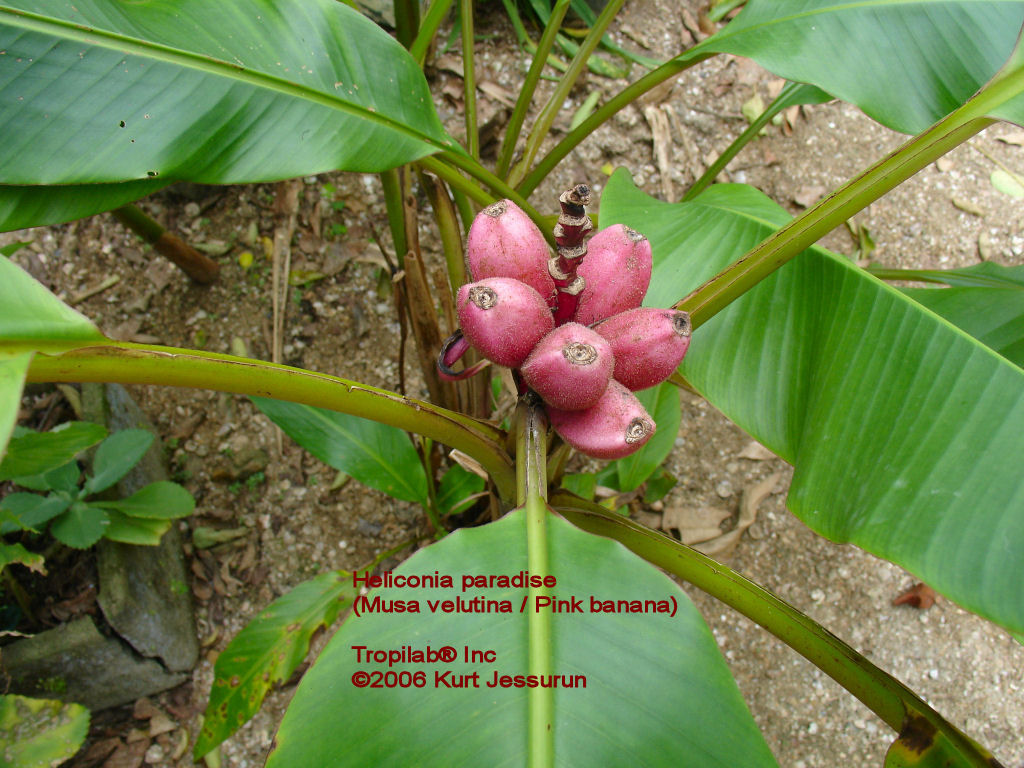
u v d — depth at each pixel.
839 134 0.87
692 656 0.29
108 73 0.35
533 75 0.58
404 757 0.28
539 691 0.28
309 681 0.29
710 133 0.87
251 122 0.37
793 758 0.64
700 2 0.92
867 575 0.70
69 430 0.45
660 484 0.70
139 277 0.75
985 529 0.32
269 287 0.76
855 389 0.36
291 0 0.39
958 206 0.83
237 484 0.71
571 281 0.33
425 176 0.53
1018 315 0.42
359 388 0.35
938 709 0.65
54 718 0.52
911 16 0.42
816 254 0.40
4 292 0.29
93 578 0.59
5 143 0.34
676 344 0.33
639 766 0.28
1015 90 0.33
